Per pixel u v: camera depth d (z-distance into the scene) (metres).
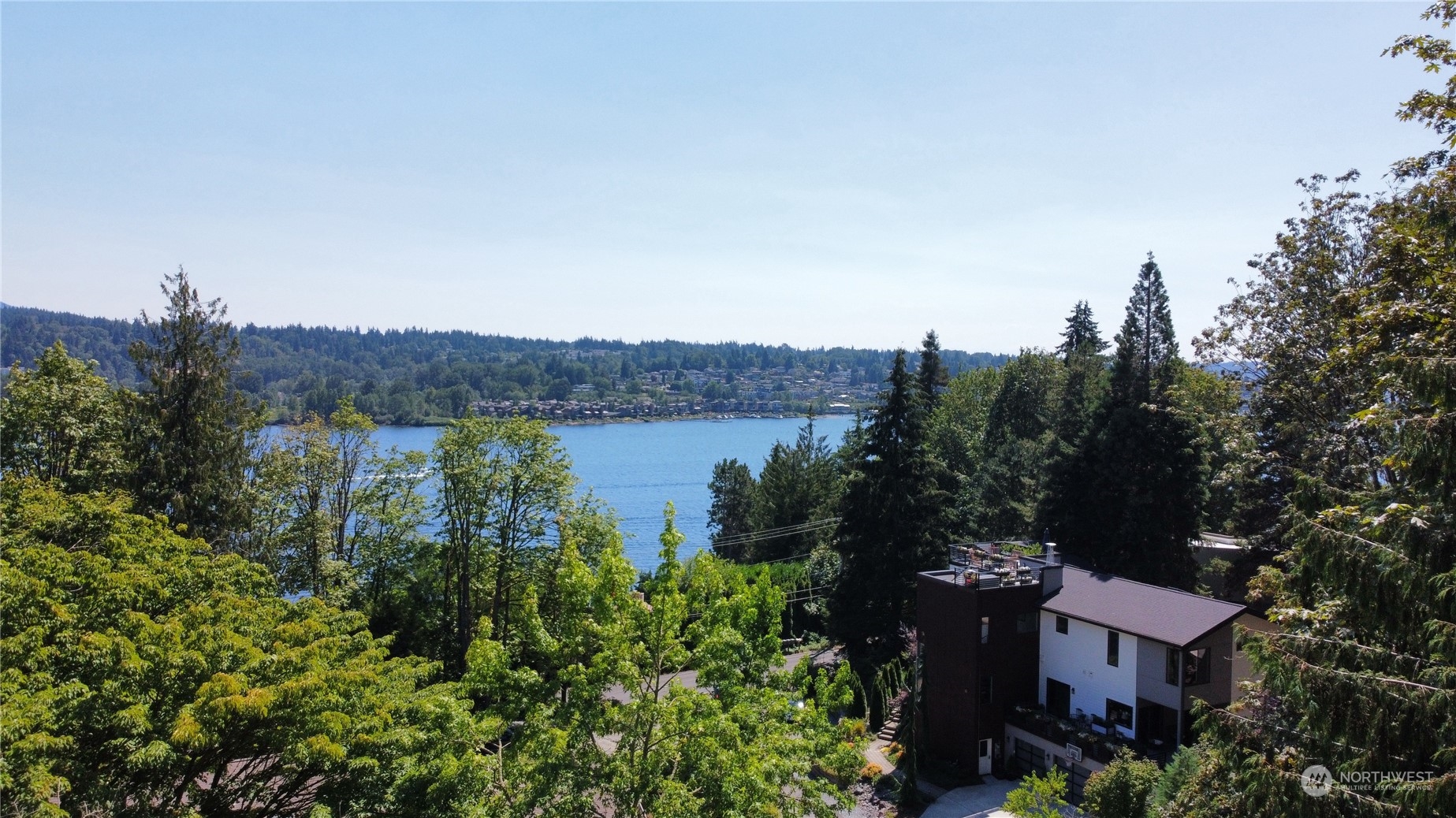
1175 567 42.75
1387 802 12.23
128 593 18.45
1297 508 15.80
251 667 16.73
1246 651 14.48
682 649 19.17
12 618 16.34
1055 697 33.00
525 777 17.06
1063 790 24.03
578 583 19.30
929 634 34.41
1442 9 18.39
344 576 40.88
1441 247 19.17
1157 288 50.34
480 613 46.03
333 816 17.47
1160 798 22.56
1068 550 45.00
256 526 40.91
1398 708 12.16
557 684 18.95
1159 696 28.88
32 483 24.98
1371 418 14.61
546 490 44.50
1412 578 12.63
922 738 34.56
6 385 34.72
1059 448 49.66
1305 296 30.81
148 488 35.38
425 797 17.38
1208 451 45.25
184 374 37.28
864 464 44.59
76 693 15.04
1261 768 13.22
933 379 64.56
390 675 21.70
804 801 18.09
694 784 17.50
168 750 14.79
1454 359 13.16
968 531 53.31
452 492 43.09
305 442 43.44
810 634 54.44
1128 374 45.59
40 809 12.92
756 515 73.81
